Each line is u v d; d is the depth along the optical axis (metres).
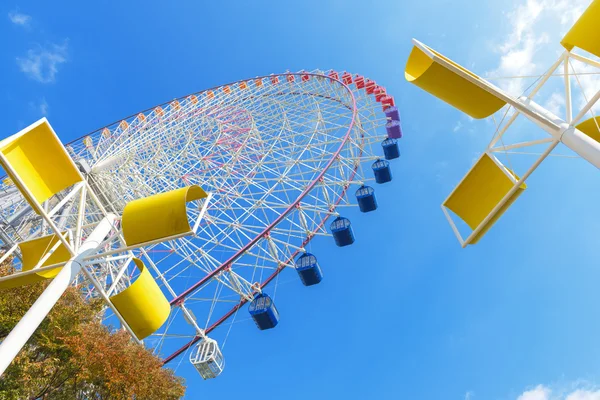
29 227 23.67
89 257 9.54
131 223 9.09
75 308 16.50
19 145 8.56
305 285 32.62
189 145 34.69
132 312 9.89
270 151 33.16
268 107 38.56
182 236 9.12
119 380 14.66
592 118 9.38
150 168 32.00
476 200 10.50
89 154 34.44
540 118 8.83
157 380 16.44
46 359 14.52
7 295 14.98
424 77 9.59
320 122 38.03
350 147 35.22
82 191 10.97
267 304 28.95
